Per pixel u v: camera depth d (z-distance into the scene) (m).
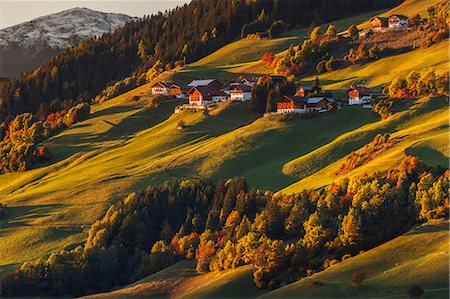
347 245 183.38
